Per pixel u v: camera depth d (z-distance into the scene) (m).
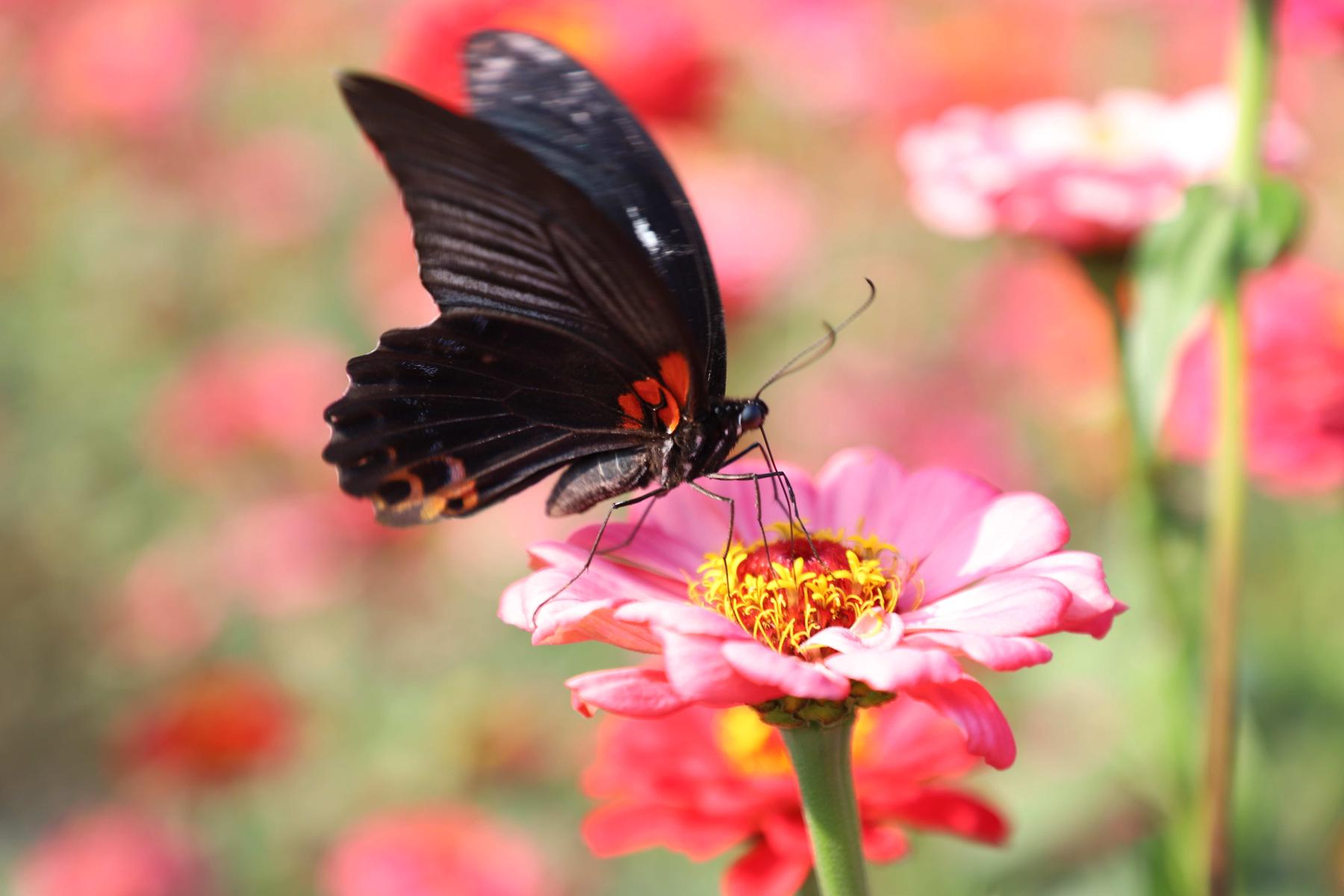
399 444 0.57
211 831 0.92
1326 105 1.05
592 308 0.56
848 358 1.04
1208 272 0.62
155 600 1.03
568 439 0.58
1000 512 0.55
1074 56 1.09
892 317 1.07
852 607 0.55
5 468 1.16
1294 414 0.70
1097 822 0.68
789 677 0.52
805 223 0.95
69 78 1.19
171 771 0.84
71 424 1.17
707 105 0.89
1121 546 0.70
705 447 0.57
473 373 0.57
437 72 0.82
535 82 0.57
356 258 1.21
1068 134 0.70
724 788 0.59
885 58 1.03
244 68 1.32
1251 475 0.71
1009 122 0.72
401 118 0.53
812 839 0.53
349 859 0.76
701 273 0.57
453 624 1.02
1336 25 0.69
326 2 1.33
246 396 1.01
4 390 1.19
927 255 1.10
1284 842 0.72
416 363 0.57
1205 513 0.67
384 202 1.22
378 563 1.01
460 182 0.55
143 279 1.21
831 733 0.53
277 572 0.99
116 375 1.19
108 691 1.08
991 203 0.68
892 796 0.58
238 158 1.22
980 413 1.00
